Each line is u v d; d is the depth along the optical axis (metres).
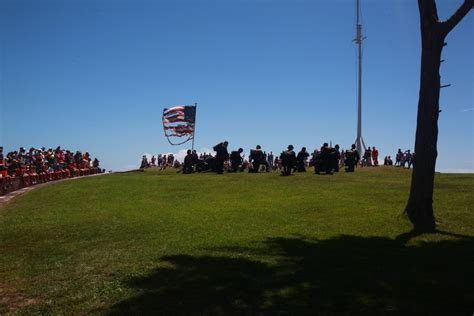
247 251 10.33
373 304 7.09
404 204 16.81
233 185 24.59
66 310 7.38
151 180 28.75
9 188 24.50
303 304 7.14
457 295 7.39
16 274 9.32
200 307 7.16
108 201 19.66
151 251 10.57
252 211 16.12
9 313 7.36
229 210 16.48
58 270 9.46
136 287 8.16
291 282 8.06
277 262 9.33
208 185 24.97
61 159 36.97
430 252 10.09
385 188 21.67
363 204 16.92
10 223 14.60
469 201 16.97
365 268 8.80
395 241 11.20
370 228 12.79
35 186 27.64
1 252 11.19
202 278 8.41
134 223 14.14
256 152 32.94
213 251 10.37
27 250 11.27
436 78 13.54
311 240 11.42
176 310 7.10
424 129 13.52
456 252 10.09
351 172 31.67
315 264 9.09
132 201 19.53
